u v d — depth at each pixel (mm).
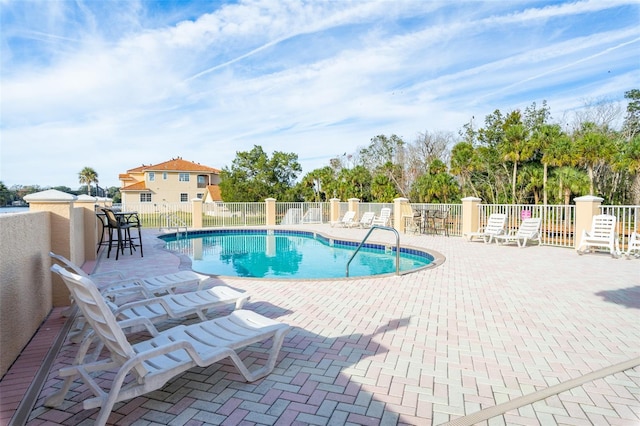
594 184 23297
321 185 31266
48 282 4539
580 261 8625
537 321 4395
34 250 3912
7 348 3086
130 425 2338
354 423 2361
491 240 12359
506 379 2959
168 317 3742
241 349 3564
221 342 2857
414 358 3355
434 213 14906
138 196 37812
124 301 4355
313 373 3057
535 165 23844
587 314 4652
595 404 2596
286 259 11359
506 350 3543
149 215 18812
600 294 5625
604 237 9391
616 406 2568
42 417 2434
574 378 2963
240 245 14438
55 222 4734
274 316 4578
